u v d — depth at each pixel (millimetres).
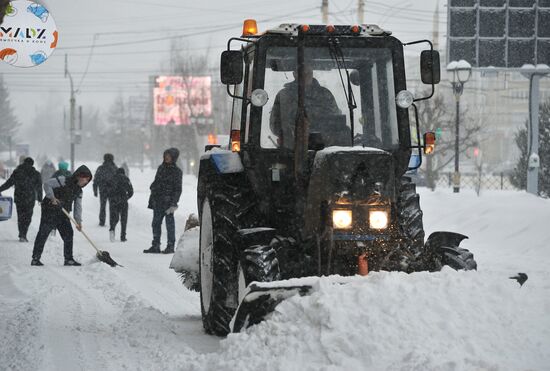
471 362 13578
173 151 41844
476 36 65750
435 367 13203
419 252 18812
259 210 20031
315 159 17812
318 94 19734
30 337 20188
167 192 41875
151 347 18766
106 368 16906
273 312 15859
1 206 43125
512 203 44094
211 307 19828
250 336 15570
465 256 17875
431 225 44250
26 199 46250
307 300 15344
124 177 47906
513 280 16234
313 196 17578
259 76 19562
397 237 17875
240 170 20375
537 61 65375
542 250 35469
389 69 20141
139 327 21078
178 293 28609
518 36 65500
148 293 28359
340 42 19891
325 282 15680
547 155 74188
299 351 14578
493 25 65750
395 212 17750
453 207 47594
